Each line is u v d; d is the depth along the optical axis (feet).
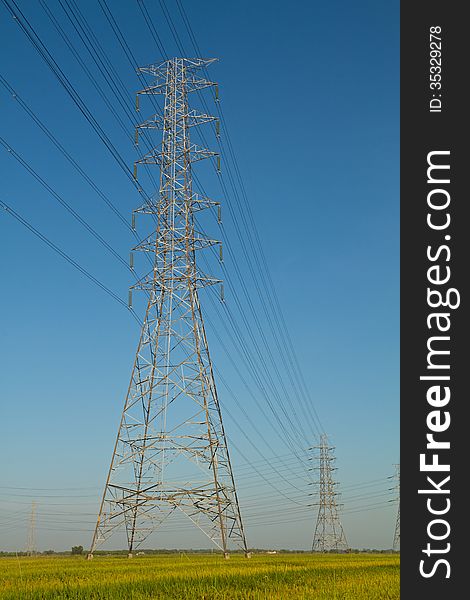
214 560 222.69
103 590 110.63
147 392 212.84
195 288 222.07
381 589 117.50
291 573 151.23
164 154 231.09
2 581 124.77
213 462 209.26
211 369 218.59
